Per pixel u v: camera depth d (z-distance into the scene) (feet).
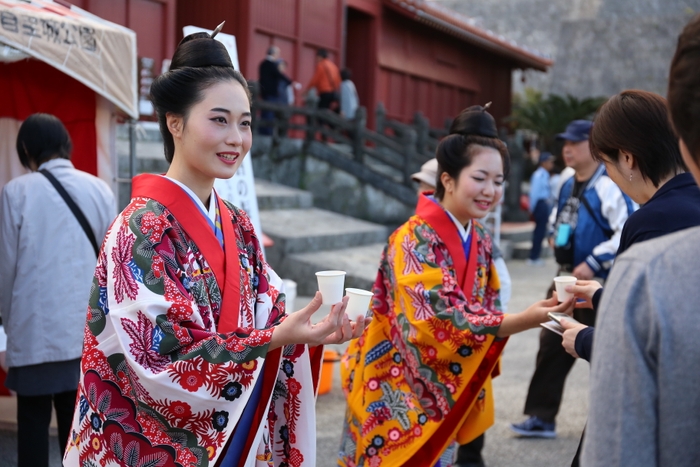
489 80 67.56
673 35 88.22
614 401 3.51
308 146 37.68
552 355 13.61
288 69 42.83
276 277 7.13
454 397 8.90
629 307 3.51
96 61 13.20
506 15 97.76
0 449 12.39
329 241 30.22
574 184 13.53
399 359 9.41
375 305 9.69
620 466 3.44
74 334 10.38
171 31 34.91
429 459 9.22
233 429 5.91
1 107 14.37
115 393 5.91
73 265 10.46
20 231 10.32
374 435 9.34
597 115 6.31
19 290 10.23
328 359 16.25
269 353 6.42
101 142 14.37
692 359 3.32
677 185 5.62
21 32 11.90
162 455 5.80
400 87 53.72
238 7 38.70
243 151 6.23
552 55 94.07
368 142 48.06
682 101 3.59
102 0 31.37
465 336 8.67
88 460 5.97
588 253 12.94
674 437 3.36
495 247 10.79
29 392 10.12
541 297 28.76
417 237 9.35
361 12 48.85
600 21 92.07
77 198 10.64
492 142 9.21
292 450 6.93
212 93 6.03
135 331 5.65
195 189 6.27
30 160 10.84
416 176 12.11
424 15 48.67
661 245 3.59
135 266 5.76
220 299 6.15
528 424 13.94
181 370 5.58
